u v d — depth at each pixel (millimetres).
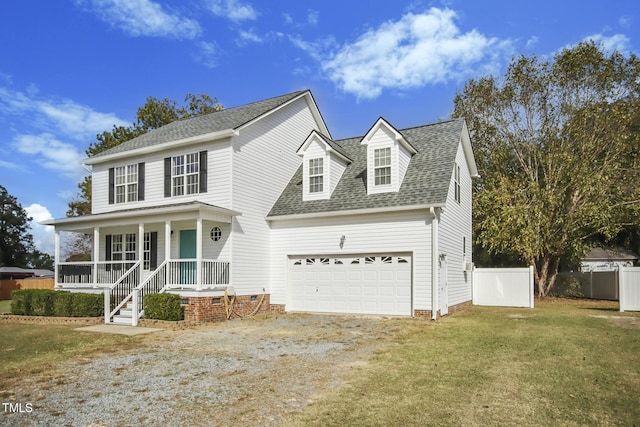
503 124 26625
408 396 6168
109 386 6992
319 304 16922
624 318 14359
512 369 7617
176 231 17859
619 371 7375
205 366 8188
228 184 16203
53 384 7160
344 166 18984
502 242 23875
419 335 11344
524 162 26531
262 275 17453
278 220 17891
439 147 17750
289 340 10852
